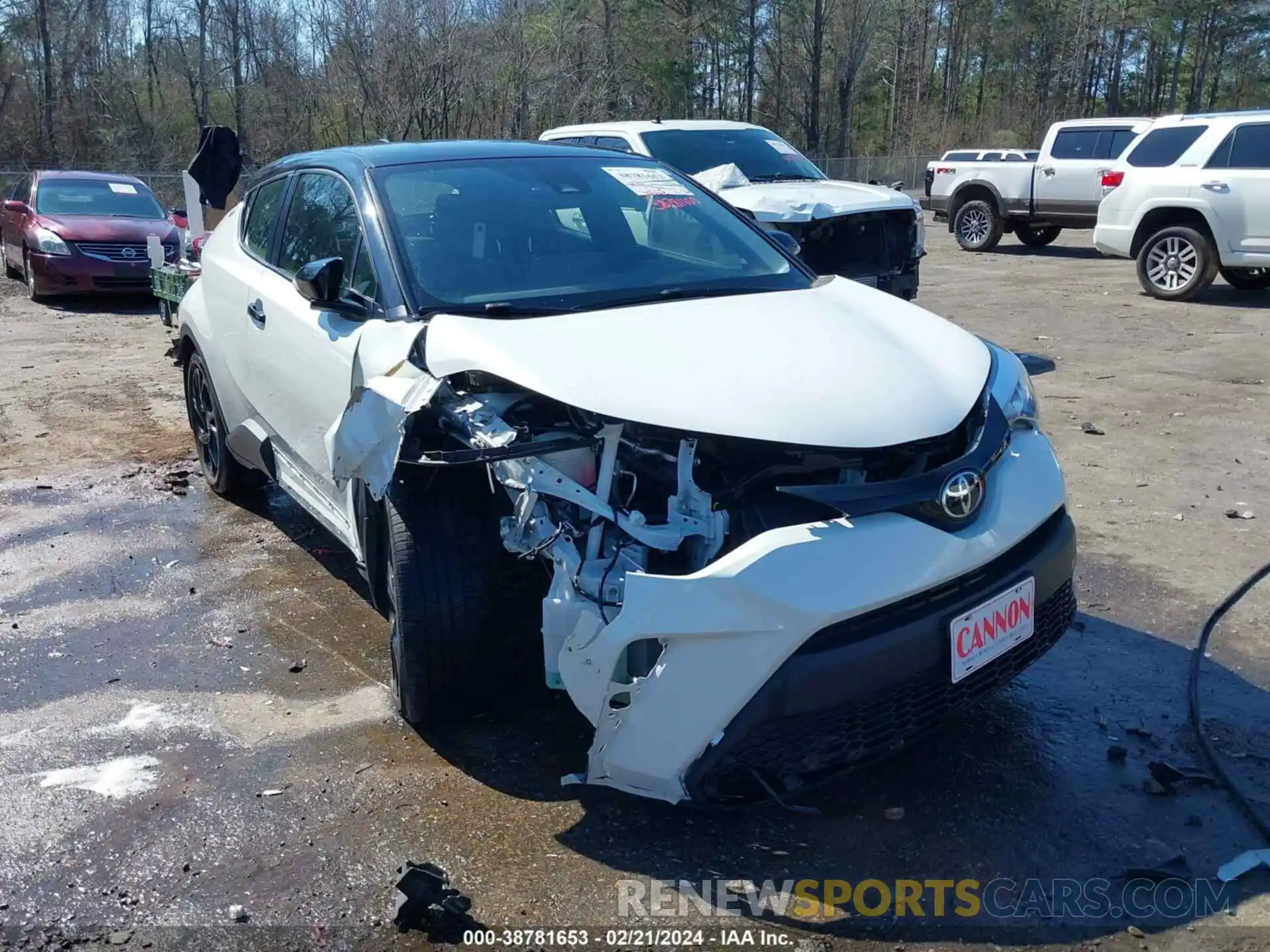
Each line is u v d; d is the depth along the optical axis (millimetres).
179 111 39000
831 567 2801
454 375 3363
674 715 2809
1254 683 3898
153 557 5367
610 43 40031
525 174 4418
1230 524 5406
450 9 30703
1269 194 11539
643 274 3975
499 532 3424
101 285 13500
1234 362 8984
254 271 5043
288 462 4727
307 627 4539
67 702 3971
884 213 9102
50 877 3021
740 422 2926
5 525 5844
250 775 3475
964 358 3453
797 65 52688
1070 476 6172
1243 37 71000
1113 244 13055
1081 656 4125
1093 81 71125
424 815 3240
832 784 3348
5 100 34688
